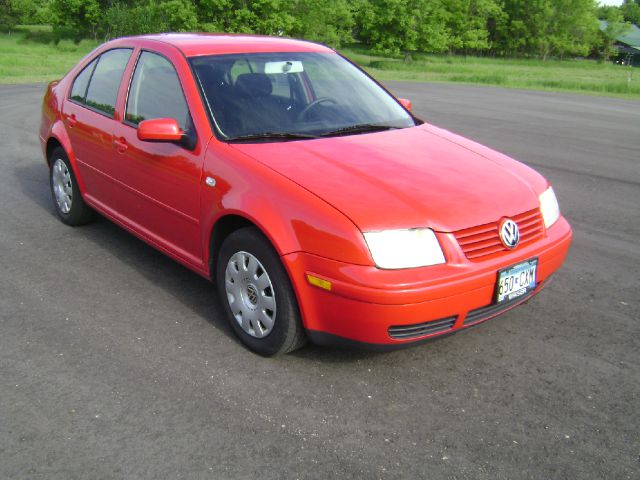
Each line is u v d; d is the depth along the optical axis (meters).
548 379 3.27
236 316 3.54
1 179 6.93
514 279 3.20
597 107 17.73
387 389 3.14
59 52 50.19
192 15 46.75
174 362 3.36
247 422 2.85
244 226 3.53
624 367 3.41
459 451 2.68
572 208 6.64
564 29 83.88
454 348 3.57
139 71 4.40
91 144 4.76
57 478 2.48
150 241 4.30
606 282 4.59
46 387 3.10
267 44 4.48
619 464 2.62
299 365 3.35
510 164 3.84
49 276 4.44
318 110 4.07
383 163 3.45
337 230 2.93
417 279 2.89
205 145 3.63
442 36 52.06
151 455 2.62
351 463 2.59
